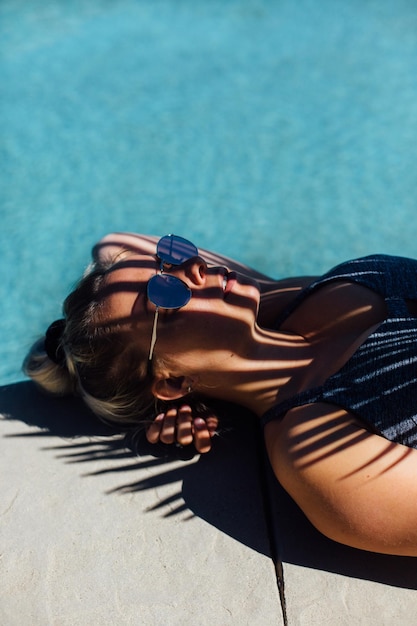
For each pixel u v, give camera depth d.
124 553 2.16
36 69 4.65
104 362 2.30
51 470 2.38
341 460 2.01
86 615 2.02
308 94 4.39
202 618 2.01
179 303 2.12
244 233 3.62
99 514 2.26
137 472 2.38
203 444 2.39
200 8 5.22
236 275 2.26
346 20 5.00
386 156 3.97
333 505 2.01
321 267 3.46
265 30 4.96
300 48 4.76
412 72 4.51
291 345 2.34
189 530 2.21
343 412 2.09
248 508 2.28
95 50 4.81
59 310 3.30
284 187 3.83
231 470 2.39
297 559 2.14
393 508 1.96
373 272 2.37
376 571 2.10
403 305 2.26
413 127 4.14
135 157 4.02
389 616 2.00
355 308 2.32
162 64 4.67
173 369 2.26
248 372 2.29
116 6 5.25
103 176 3.92
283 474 2.12
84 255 3.53
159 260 2.22
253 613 2.02
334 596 2.04
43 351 2.64
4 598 2.06
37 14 5.18
